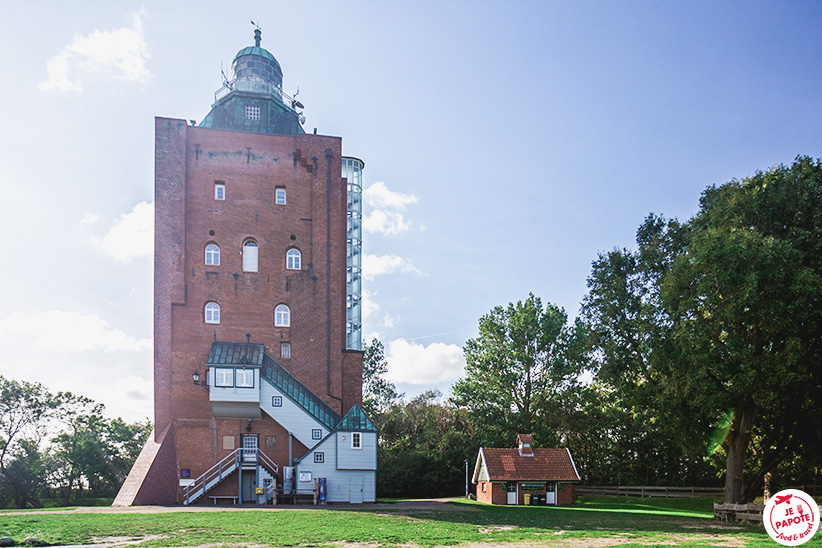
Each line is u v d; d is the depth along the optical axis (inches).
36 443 2844.5
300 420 1795.0
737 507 1199.6
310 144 2049.7
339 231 2048.5
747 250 1093.8
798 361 1143.6
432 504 1652.3
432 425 2967.5
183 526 952.3
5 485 2667.3
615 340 1387.8
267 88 2249.0
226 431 1770.4
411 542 813.9
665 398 1270.9
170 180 1893.5
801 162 1239.5
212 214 1932.8
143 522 1001.5
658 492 2247.8
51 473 2952.8
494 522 1090.1
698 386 1155.3
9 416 2773.1
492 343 2397.9
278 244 1975.9
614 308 1378.0
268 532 893.8
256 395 1770.4
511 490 1779.0
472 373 2438.5
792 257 1102.4
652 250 1378.0
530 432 2295.8
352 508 1400.1
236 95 2187.5
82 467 2974.9
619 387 1433.3
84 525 946.1
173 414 1774.1
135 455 3213.6
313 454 1665.8
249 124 2177.7
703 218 1336.1
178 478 1713.8
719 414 1238.3
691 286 1212.5
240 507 1430.9
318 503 1619.1
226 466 1731.1
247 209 1966.0
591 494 2346.2
